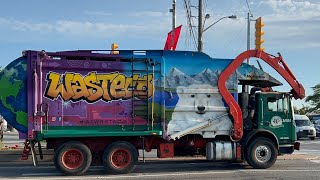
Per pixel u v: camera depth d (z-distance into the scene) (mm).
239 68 14992
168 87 14242
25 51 13219
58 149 13227
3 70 13164
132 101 13914
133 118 13898
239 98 15375
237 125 14695
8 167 15195
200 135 14859
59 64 13406
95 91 13656
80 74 13594
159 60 14188
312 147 25516
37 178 12742
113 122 13773
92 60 13680
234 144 14727
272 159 14812
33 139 13188
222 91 14695
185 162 16719
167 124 14180
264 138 14891
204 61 14664
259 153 14766
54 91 13352
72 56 13531
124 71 13906
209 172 13953
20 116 13203
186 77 14438
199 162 16703
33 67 13219
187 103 14398
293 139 15266
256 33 19203
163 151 14453
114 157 13617
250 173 13695
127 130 13867
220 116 14664
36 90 13188
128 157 13672
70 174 13242
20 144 23969
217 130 14633
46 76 13336
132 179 12578
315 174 13445
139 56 14023
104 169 14375
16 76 13195
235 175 13305
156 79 14148
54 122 13344
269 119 15211
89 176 13148
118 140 13922
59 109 13391
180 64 14430
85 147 13375
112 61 13836
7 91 13156
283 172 13891
